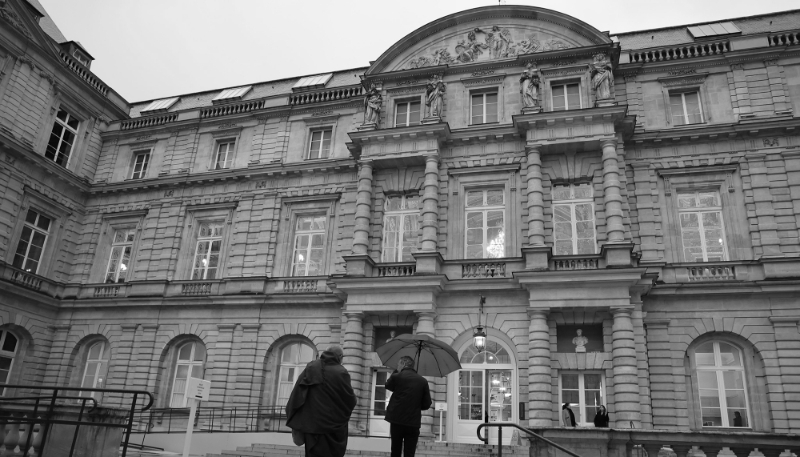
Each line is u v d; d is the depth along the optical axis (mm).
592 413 20719
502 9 26828
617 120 23344
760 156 23062
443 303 23094
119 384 27469
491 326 22344
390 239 25500
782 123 22859
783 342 20469
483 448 17594
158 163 32125
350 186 27703
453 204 25000
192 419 10930
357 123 28953
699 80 24906
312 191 28297
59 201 30766
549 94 25438
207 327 27234
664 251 22938
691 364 21500
